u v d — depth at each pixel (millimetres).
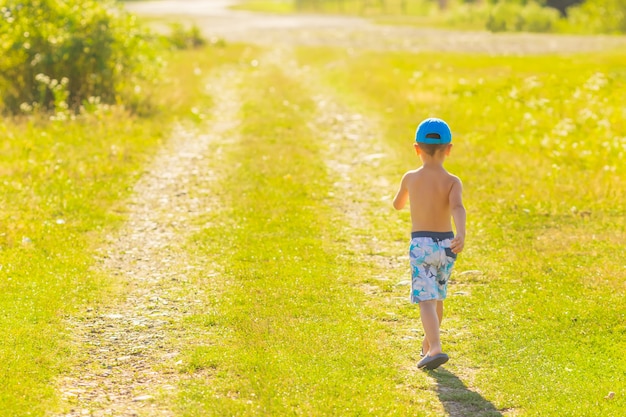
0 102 15852
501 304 7246
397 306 7254
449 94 18266
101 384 5738
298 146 13625
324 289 7590
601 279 7797
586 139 14039
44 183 11023
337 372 5840
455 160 12516
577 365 6059
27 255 8336
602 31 36594
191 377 5812
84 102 15547
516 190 10961
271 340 6387
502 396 5555
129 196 10789
